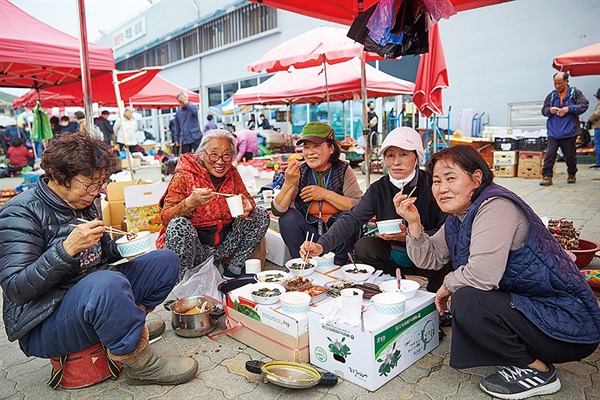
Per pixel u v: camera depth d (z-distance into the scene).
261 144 13.17
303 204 3.29
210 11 19.42
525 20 10.95
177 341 2.44
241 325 2.35
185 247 2.78
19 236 1.66
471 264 1.75
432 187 1.94
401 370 2.02
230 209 2.79
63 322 1.75
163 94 11.23
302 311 2.06
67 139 1.68
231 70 19.05
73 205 1.82
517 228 1.71
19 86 6.70
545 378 1.77
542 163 8.75
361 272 2.55
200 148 3.01
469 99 12.14
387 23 2.62
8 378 2.12
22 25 4.26
